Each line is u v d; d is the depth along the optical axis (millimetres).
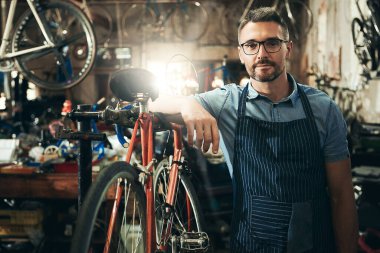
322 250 2062
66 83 4734
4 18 6355
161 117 2016
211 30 9547
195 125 1805
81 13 4699
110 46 9516
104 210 3842
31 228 4047
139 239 1979
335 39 6367
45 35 4613
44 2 4676
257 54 1935
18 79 7125
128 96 2039
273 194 2023
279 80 2045
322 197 2084
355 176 3861
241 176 2096
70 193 3803
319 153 2029
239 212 2107
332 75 6543
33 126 5965
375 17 4301
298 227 1996
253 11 1995
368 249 3367
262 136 2043
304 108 2055
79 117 2031
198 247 2127
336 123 2051
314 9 7949
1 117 6586
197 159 4629
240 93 2188
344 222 2090
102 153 4070
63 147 4215
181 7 8953
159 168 2705
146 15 9258
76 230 1394
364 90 5027
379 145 4098
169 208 2359
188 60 3025
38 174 3816
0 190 3830
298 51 9375
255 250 2061
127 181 1779
